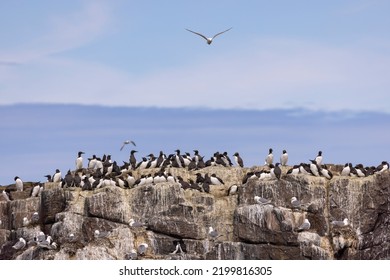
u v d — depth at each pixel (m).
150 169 102.25
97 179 99.62
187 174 101.69
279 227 94.62
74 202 98.38
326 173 96.75
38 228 100.62
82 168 106.50
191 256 95.38
